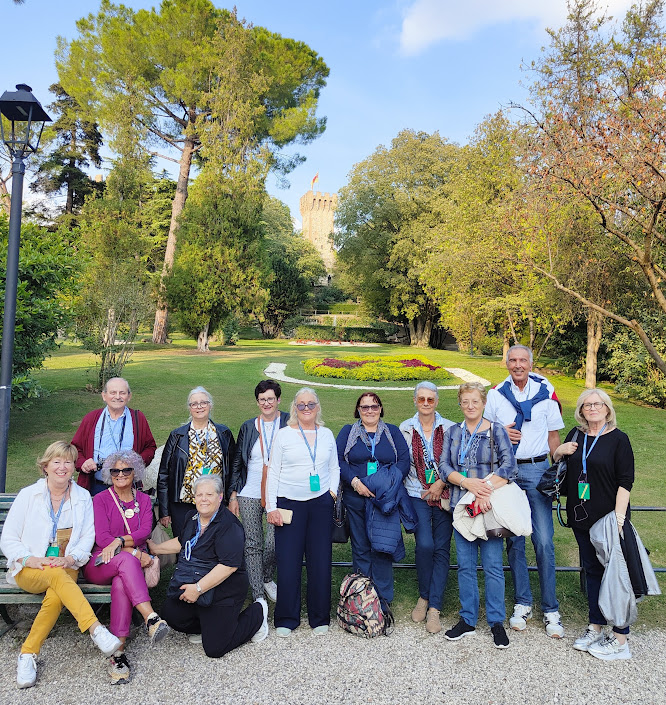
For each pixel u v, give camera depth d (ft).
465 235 60.80
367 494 13.48
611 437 12.52
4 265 27.07
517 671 11.51
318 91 107.76
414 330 135.44
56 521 12.51
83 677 11.18
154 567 12.75
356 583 13.20
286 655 12.08
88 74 93.09
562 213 39.58
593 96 28.14
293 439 13.52
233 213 85.97
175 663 11.76
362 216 125.08
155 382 48.96
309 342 142.41
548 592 13.28
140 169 95.20
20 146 15.65
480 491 12.66
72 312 31.01
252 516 14.35
